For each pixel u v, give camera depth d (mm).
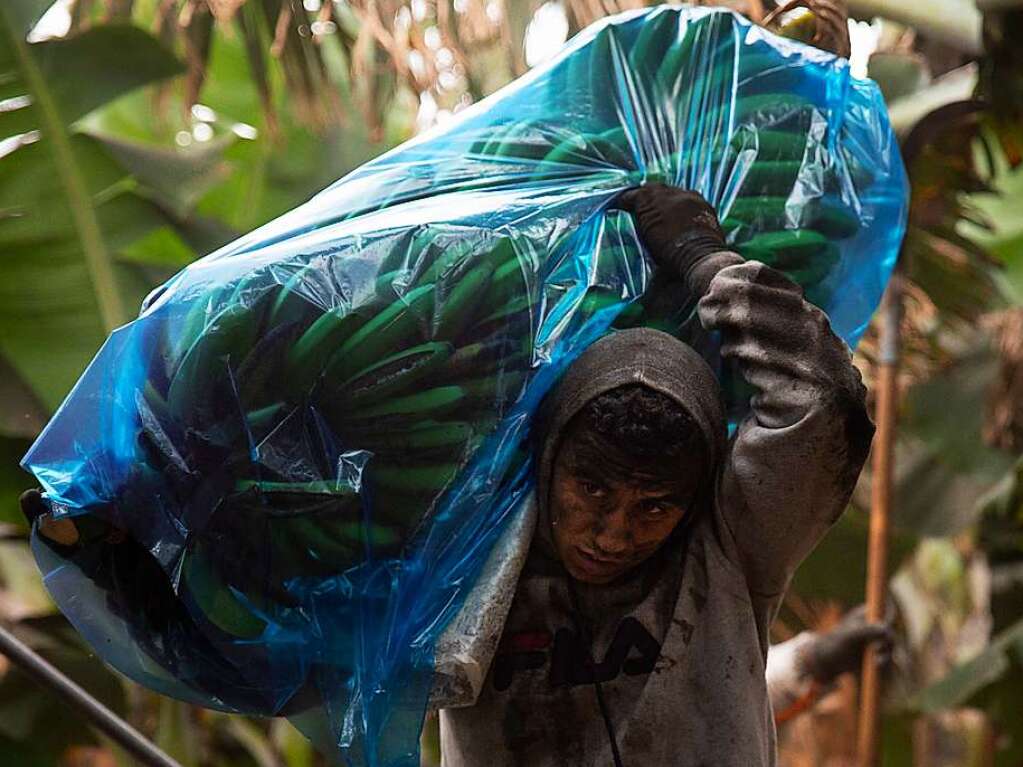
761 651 2445
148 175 5008
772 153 2570
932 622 6945
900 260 4543
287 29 4543
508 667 2406
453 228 2324
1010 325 5887
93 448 2264
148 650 2391
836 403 2207
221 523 2230
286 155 5590
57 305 4789
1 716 5266
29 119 4828
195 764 5324
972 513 5777
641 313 2436
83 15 5066
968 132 4953
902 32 5488
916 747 6785
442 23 4344
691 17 2629
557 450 2264
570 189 2475
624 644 2369
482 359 2283
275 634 2279
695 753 2355
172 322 2258
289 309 2244
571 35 4254
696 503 2334
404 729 2279
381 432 2254
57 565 2381
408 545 2281
